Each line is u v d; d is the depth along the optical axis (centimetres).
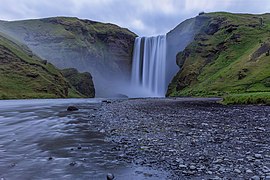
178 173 898
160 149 1264
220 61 15625
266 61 10900
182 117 2700
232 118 2567
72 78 19862
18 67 15600
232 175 870
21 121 2484
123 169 952
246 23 18738
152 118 2616
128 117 2736
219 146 1318
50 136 1656
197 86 13725
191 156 1124
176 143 1399
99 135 1683
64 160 1080
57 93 15475
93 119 2616
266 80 9300
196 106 4553
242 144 1361
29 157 1129
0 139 1553
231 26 18675
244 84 9906
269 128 1905
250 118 2545
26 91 14050
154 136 1616
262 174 876
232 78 11381
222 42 17650
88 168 966
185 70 17325
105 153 1201
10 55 16075
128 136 1630
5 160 1077
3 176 867
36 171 927
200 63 17362
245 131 1777
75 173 906
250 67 11238
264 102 4481
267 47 11981
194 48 19238
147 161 1057
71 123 2303
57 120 2550
